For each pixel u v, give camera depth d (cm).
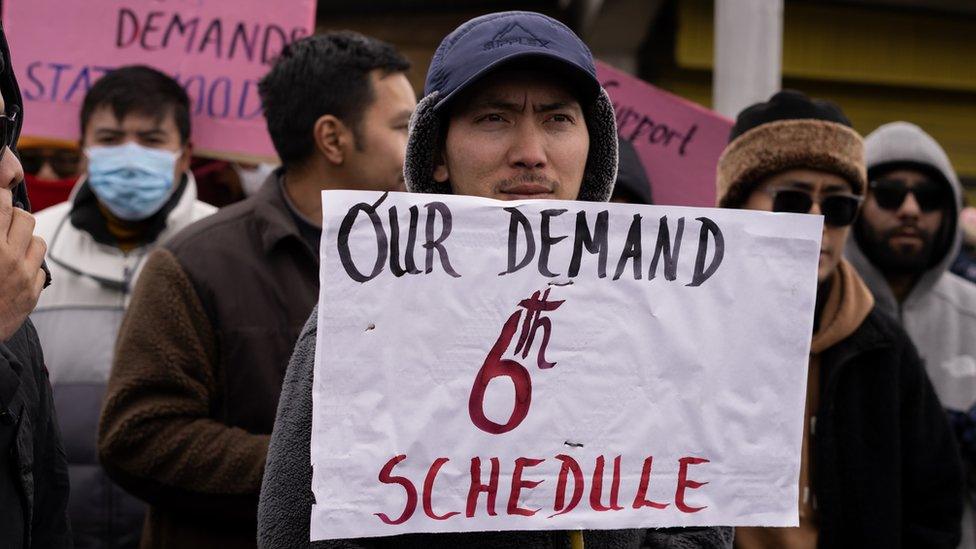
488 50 327
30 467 348
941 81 1722
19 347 364
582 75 327
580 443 312
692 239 326
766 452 326
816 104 547
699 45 1519
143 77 639
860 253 660
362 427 296
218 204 916
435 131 346
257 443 439
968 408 629
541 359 311
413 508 299
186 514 452
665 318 321
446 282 305
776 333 330
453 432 303
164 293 459
